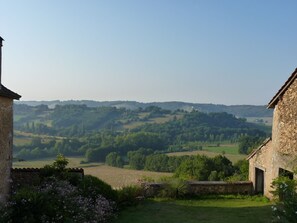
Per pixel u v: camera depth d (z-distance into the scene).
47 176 14.39
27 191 10.78
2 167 11.94
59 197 11.59
